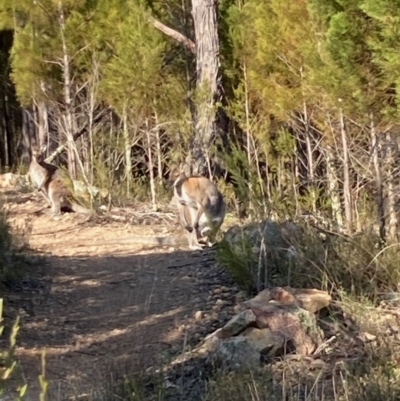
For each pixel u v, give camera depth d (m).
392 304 6.83
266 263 7.35
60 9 16.39
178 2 18.56
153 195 14.30
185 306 7.52
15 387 5.67
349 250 7.52
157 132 16.17
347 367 5.42
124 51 15.32
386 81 8.12
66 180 14.04
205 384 5.46
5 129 26.84
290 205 9.19
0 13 17.19
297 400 4.93
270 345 5.88
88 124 16.44
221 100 15.16
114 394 5.24
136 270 9.17
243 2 16.58
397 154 9.44
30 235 11.59
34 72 16.86
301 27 13.31
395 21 7.38
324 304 6.51
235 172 8.48
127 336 6.88
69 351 6.61
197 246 10.45
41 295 8.26
